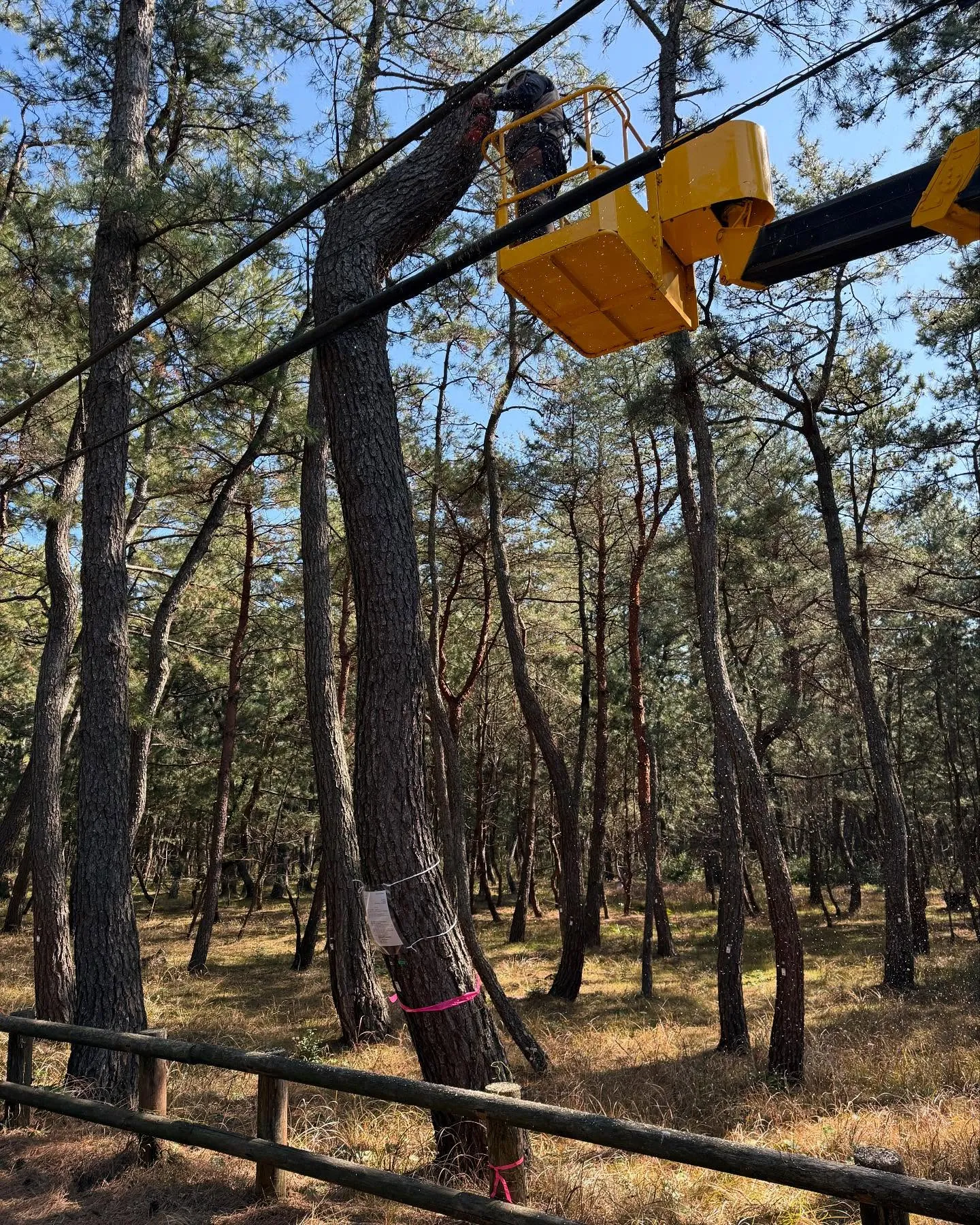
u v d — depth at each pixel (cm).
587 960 2180
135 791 1403
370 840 589
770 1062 968
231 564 2502
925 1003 1423
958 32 978
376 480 616
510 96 516
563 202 345
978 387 1562
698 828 3181
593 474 1920
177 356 1130
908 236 385
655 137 1091
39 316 1127
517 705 2955
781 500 1911
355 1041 1291
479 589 2383
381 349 640
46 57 1256
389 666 601
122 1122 539
